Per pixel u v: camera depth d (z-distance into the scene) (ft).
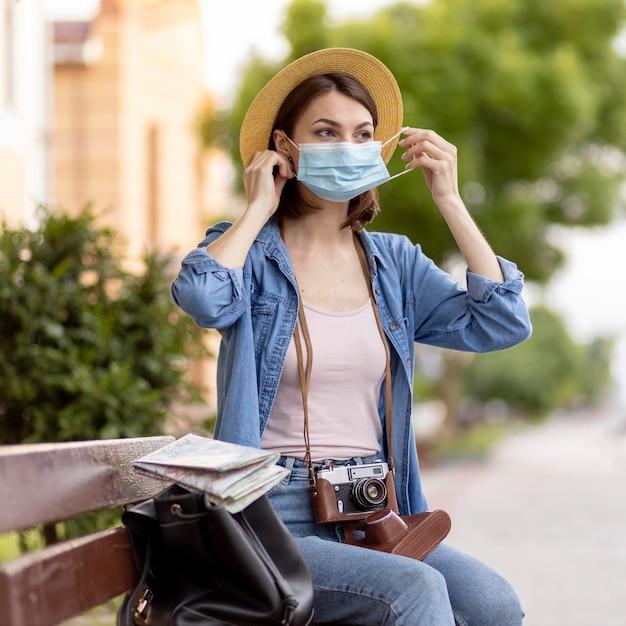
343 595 9.72
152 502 9.27
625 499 53.57
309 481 10.90
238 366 11.03
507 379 187.73
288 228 12.17
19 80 44.88
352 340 11.41
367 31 69.31
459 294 12.24
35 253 23.70
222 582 8.86
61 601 7.93
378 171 11.78
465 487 62.18
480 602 10.34
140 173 84.84
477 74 70.38
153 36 85.97
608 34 74.38
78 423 22.04
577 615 23.71
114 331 23.61
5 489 7.68
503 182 75.82
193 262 10.90
